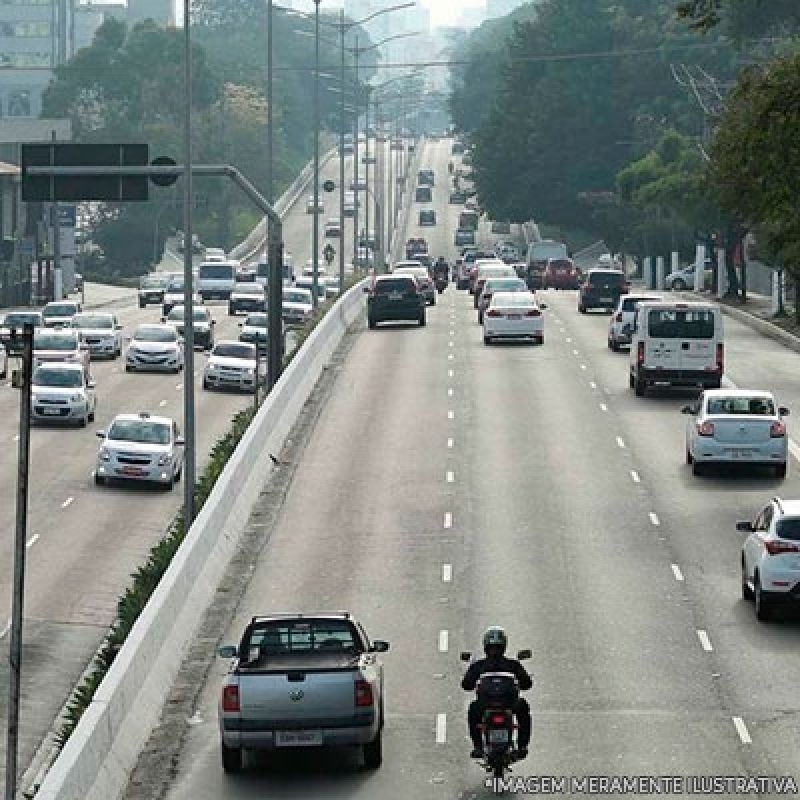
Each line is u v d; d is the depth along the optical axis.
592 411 118.19
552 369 139.75
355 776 49.22
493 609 68.88
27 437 47.66
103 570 83.56
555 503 89.50
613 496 91.12
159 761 51.44
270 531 84.50
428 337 164.00
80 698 56.00
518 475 96.62
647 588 72.12
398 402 122.25
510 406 120.25
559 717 54.44
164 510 98.44
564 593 71.31
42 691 65.62
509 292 164.50
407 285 173.38
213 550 75.94
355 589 72.75
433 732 53.41
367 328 173.62
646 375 123.19
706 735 52.38
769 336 170.75
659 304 123.62
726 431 94.81
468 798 46.84
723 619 67.06
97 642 72.06
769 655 61.75
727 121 111.69
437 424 113.12
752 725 53.44
